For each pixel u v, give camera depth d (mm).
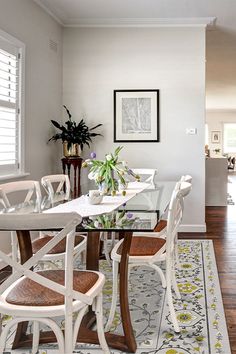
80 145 5105
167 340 2293
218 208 7309
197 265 3766
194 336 2340
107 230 1982
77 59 5324
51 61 4938
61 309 1632
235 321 2547
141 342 2270
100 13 4809
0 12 3572
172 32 5191
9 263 1634
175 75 5211
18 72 3998
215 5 4492
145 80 5254
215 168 7613
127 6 4562
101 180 3021
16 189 2920
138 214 2375
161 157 5285
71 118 5367
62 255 2502
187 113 5223
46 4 4500
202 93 5191
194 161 5246
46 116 4832
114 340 2213
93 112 5344
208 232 5270
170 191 3496
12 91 3914
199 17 4902
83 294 1712
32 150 4438
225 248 4406
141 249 2512
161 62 5223
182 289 3121
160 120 5262
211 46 6211
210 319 2572
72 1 4414
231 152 17688
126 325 2176
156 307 2785
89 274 1989
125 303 2180
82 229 1991
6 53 3736
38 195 3049
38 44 4516
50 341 2209
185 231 5305
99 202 2770
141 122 5289
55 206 2666
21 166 4086
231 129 17625
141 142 5309
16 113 3988
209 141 17500
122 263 2174
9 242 3811
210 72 8406
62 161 5023
